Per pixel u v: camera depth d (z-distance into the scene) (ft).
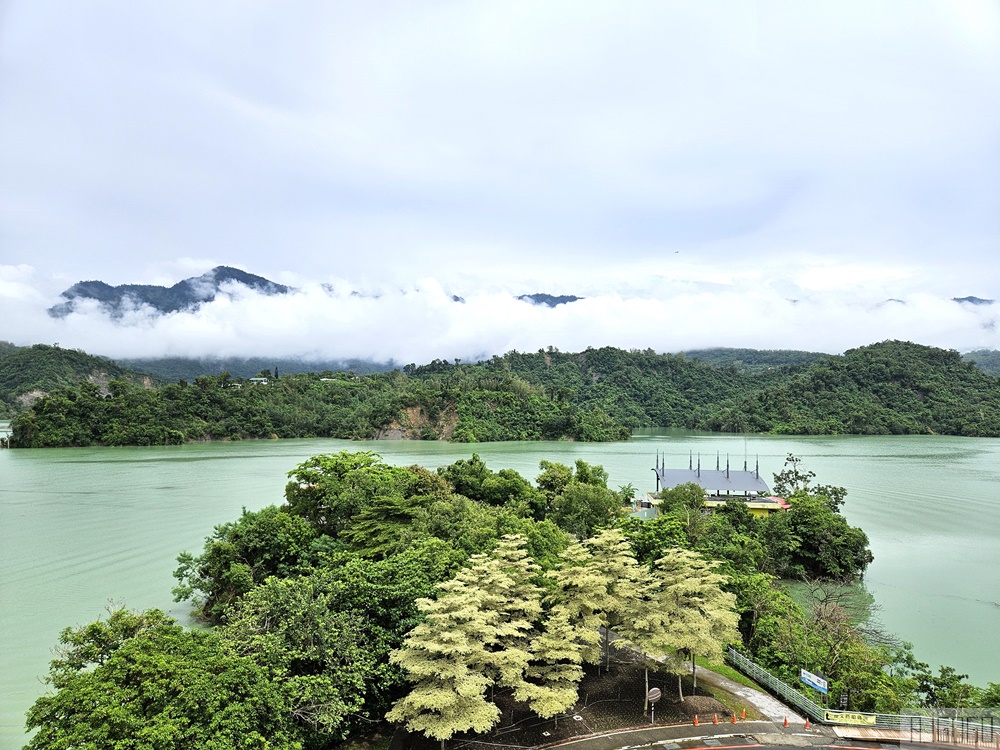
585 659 141.28
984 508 428.56
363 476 268.21
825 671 152.56
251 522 217.77
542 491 344.08
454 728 111.04
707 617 144.15
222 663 108.37
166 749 90.43
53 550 295.07
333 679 124.16
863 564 289.12
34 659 183.01
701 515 289.12
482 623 121.19
